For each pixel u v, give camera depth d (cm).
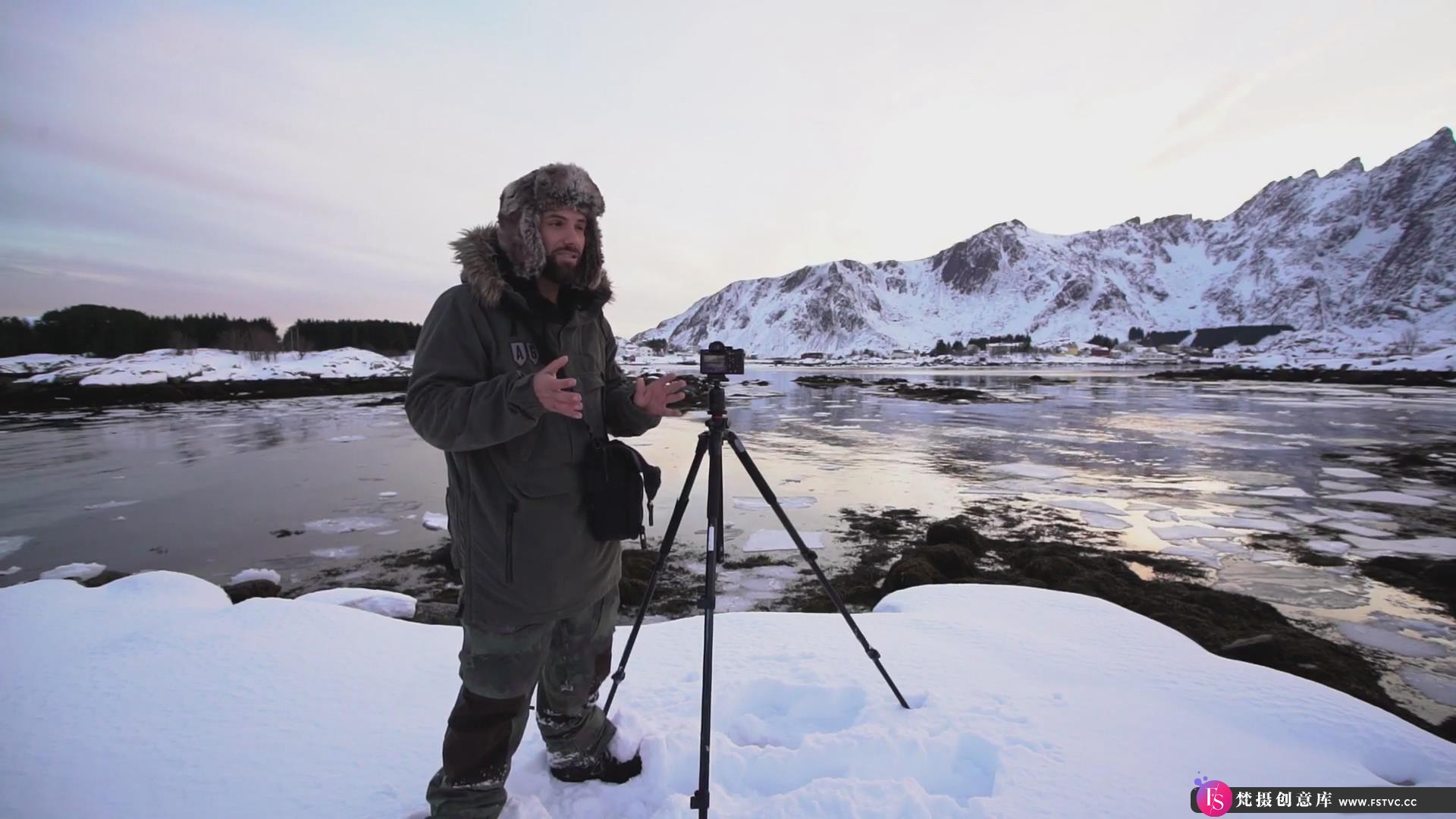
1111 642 326
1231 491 1295
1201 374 8144
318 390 4788
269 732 237
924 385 5666
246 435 2277
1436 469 1530
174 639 314
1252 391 4762
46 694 262
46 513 1148
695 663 292
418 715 251
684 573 802
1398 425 2442
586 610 195
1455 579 745
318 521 1084
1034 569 780
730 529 1004
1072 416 2928
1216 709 256
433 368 164
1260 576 785
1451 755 225
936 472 1500
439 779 177
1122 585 717
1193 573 800
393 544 952
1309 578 778
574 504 179
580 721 205
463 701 176
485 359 172
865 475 1475
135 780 208
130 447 1977
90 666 287
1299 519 1069
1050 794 195
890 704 250
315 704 258
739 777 212
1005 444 1975
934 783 214
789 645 312
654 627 337
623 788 205
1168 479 1425
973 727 232
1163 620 611
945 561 807
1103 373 9250
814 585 760
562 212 177
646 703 254
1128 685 276
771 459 1708
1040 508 1152
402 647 316
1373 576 780
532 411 150
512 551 170
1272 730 242
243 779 208
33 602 369
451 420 154
